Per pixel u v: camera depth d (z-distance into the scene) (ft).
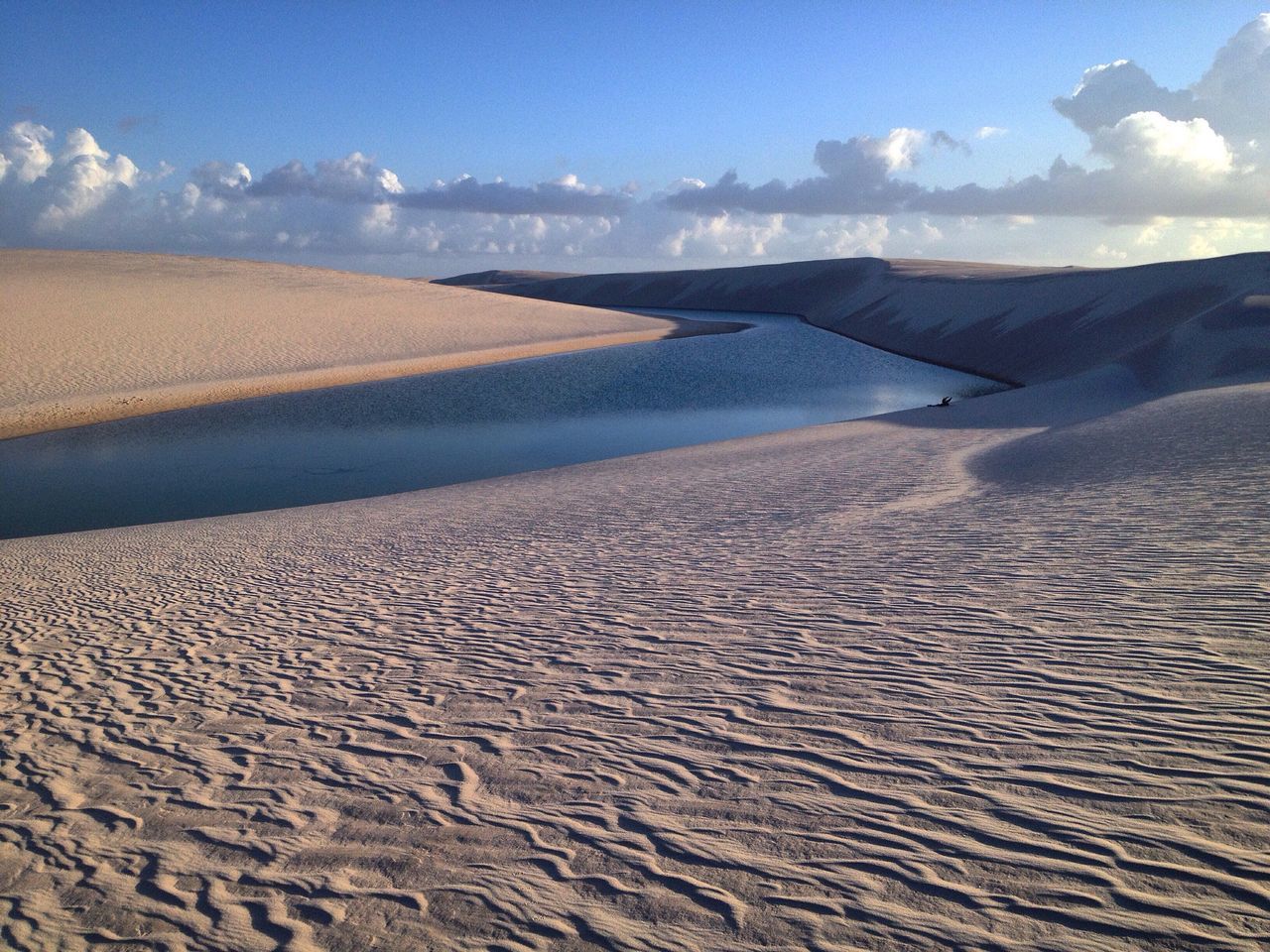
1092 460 35.50
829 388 115.14
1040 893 8.45
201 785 13.14
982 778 10.73
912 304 209.67
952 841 9.52
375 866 10.44
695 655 16.55
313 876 10.35
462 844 10.72
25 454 70.33
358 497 56.85
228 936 9.28
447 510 41.47
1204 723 11.35
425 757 13.42
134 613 24.49
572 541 29.68
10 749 15.23
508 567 26.37
